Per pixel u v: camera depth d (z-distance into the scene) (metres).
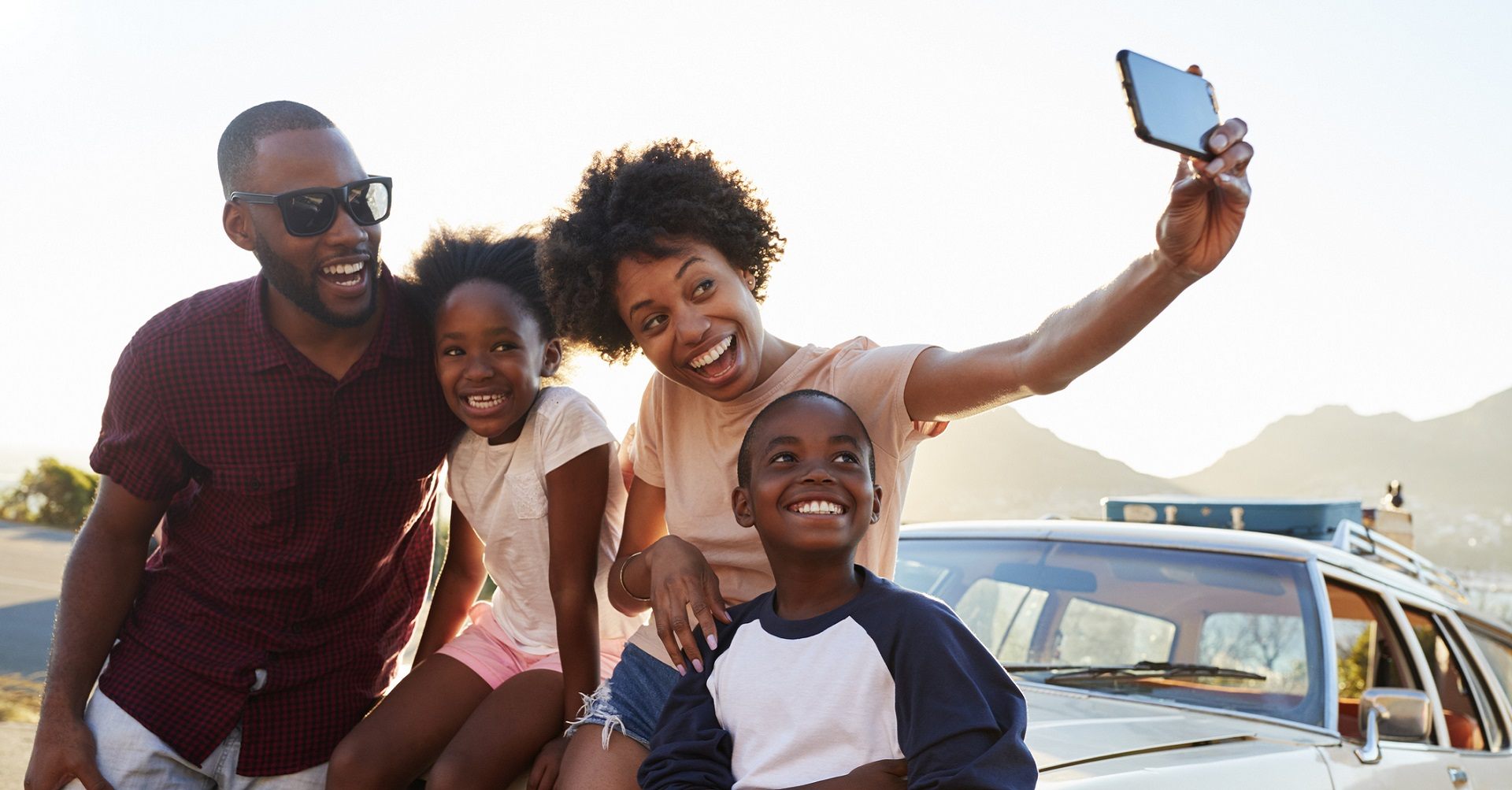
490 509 3.12
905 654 2.15
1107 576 4.03
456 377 2.94
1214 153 1.78
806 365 2.67
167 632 3.02
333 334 2.99
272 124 2.88
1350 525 4.39
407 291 3.13
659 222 2.59
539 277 2.99
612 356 2.94
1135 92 1.72
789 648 2.29
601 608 3.12
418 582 3.34
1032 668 3.88
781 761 2.18
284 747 3.04
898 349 2.54
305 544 3.01
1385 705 3.41
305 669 3.06
